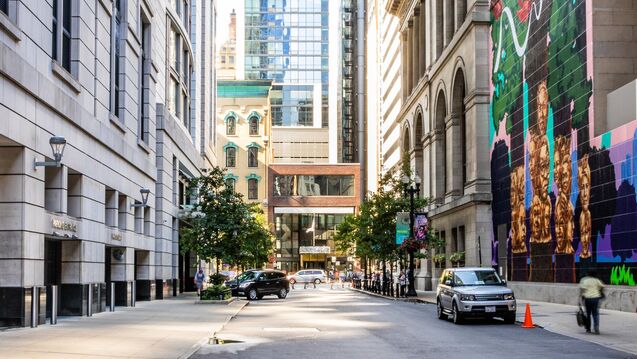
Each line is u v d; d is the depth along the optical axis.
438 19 63.12
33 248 21.89
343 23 166.88
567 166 34.75
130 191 36.62
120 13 35.56
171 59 53.78
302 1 181.50
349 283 89.94
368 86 155.00
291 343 18.41
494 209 47.66
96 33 30.05
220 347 17.42
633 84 28.86
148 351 15.72
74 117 25.97
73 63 27.22
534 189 39.56
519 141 42.22
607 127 31.34
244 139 113.31
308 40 180.62
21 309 20.91
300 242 114.06
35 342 17.02
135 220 39.34
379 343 18.36
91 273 28.78
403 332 21.52
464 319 24.64
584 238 32.72
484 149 49.31
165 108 46.47
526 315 23.17
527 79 40.62
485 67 49.38
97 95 30.14
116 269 35.19
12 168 21.20
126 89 35.78
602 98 31.61
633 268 27.98
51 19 24.16
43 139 22.86
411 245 46.06
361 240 55.47
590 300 20.41
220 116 113.56
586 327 20.58
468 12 52.59
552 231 36.81
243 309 34.06
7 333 19.36
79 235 26.97
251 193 112.44
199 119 68.50
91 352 15.28
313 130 175.50
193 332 20.66
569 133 34.47
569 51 34.47
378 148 136.25
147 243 41.41
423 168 69.38
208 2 74.50
